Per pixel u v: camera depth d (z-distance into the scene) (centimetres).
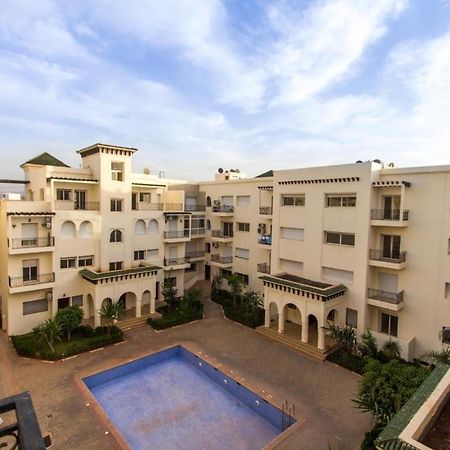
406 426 680
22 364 2097
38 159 3272
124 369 2109
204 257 3962
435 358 1986
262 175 3862
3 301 2622
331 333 2289
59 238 2627
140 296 2855
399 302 2223
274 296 2617
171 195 3591
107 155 2850
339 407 1702
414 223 2194
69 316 2306
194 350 2333
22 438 267
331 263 2538
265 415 1730
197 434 1570
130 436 1541
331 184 2517
